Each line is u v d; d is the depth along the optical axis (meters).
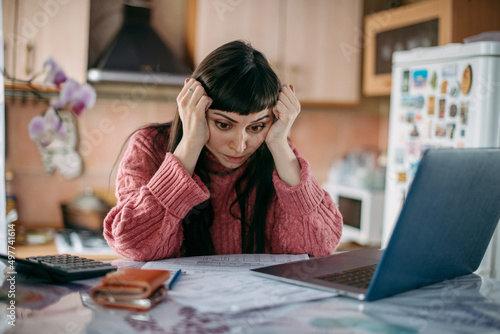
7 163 2.63
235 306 0.69
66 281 0.81
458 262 0.87
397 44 2.68
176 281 0.81
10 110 2.60
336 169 3.29
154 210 1.00
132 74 2.50
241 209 1.22
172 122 1.17
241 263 0.97
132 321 0.63
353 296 0.74
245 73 0.98
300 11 2.77
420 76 2.13
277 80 1.04
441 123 2.04
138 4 2.69
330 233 1.14
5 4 2.29
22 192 2.67
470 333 0.62
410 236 0.71
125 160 1.15
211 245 1.20
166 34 2.82
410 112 2.18
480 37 2.01
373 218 2.78
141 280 0.69
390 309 0.71
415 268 0.76
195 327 0.62
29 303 0.70
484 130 1.89
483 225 0.86
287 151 1.11
